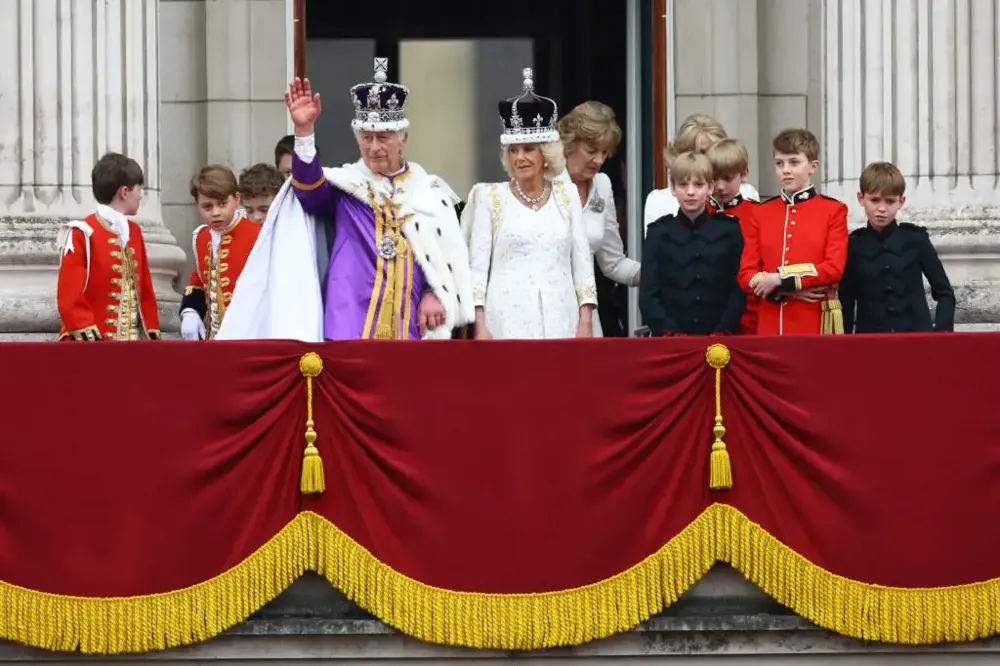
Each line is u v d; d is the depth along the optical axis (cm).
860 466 3619
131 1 4538
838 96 4700
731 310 3897
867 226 4000
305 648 3631
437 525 3606
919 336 3628
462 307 3925
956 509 3628
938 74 4488
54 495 3594
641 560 3619
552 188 4031
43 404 3600
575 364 3622
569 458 3616
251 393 3609
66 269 3925
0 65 4359
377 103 3903
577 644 3622
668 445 3628
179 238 5341
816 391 3625
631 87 5550
